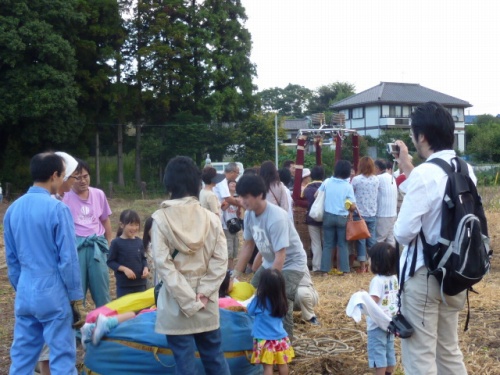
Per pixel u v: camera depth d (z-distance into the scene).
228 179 10.11
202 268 3.95
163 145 35.44
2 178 30.58
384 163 10.10
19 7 27.67
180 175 4.03
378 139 43.03
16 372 4.22
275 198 8.16
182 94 35.09
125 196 33.03
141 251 6.03
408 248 3.66
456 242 3.40
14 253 4.30
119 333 4.49
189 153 35.12
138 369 4.45
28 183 31.30
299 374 5.09
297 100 79.25
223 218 9.66
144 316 4.60
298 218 9.98
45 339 4.18
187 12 35.44
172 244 3.88
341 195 9.24
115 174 36.69
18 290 4.20
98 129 34.00
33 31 27.89
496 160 45.38
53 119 29.36
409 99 51.22
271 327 4.59
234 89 36.53
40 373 5.06
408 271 3.63
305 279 5.59
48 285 4.13
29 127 29.27
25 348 4.26
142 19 34.44
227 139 35.25
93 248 5.65
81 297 4.25
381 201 9.80
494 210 18.84
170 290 3.80
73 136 30.61
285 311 4.60
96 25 31.98
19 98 28.19
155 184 35.31
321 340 5.88
